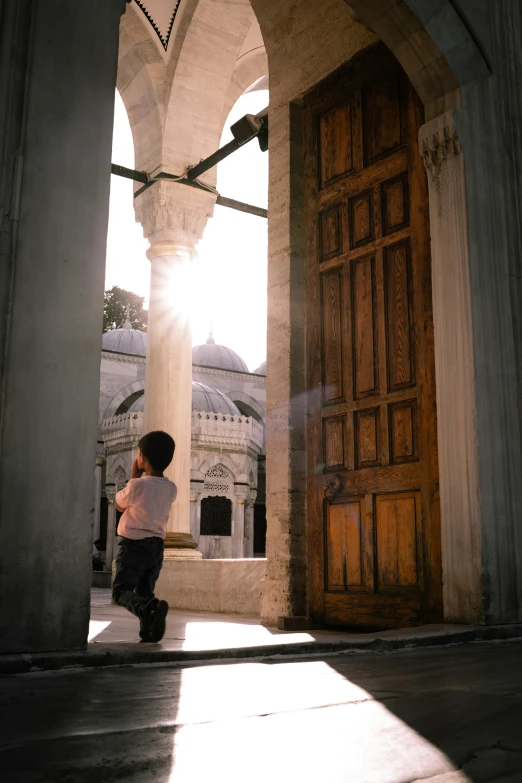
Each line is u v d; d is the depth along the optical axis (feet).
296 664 10.73
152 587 14.29
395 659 11.59
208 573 28.78
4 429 10.25
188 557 34.55
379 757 5.50
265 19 24.70
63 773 4.92
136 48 37.45
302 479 21.61
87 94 11.90
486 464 16.62
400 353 19.35
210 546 79.56
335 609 20.11
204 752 5.54
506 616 16.22
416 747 5.80
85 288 11.39
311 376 21.90
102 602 36.01
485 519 16.31
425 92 18.84
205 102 38.22
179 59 36.96
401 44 18.63
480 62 18.79
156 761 5.27
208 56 37.50
